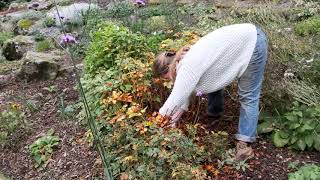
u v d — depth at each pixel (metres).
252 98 3.77
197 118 4.34
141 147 3.63
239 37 3.59
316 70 4.32
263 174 3.75
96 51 4.91
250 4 7.91
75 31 7.68
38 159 4.34
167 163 3.61
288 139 4.04
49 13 9.23
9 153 4.56
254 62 3.64
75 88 5.22
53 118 4.92
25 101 5.28
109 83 4.30
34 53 6.24
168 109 3.63
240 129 3.85
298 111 4.02
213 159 3.86
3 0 12.85
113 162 3.82
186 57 3.60
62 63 6.16
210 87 3.69
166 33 6.15
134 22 6.81
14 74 6.29
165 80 4.12
